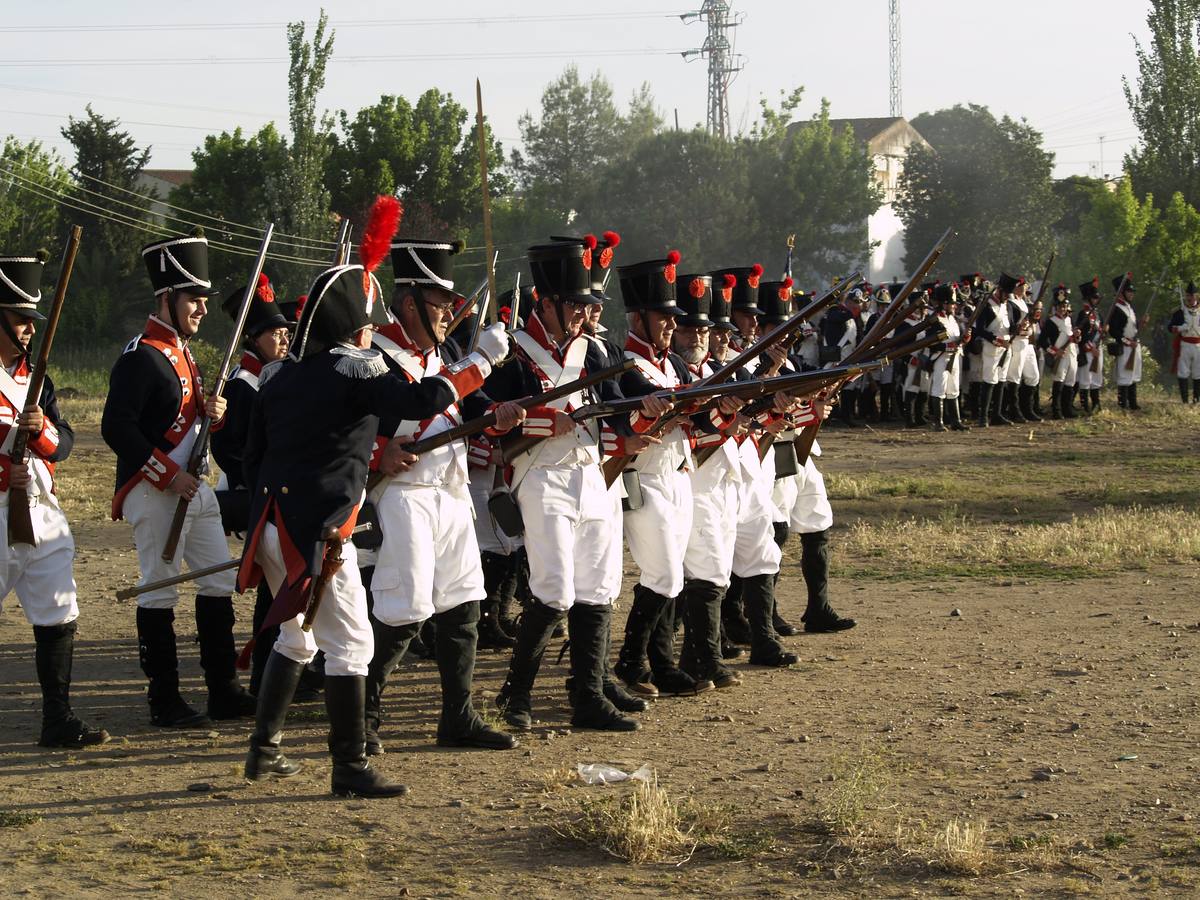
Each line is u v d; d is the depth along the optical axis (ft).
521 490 22.41
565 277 22.13
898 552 40.40
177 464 22.39
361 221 151.23
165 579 21.53
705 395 22.57
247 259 147.54
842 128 222.28
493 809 18.16
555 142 225.56
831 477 56.24
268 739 19.36
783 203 166.40
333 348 18.63
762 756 20.65
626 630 24.98
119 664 27.27
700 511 25.12
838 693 24.71
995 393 79.87
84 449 67.77
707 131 169.37
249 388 24.63
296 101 128.98
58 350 131.95
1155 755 20.36
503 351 19.15
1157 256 125.39
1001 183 160.86
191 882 15.61
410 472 20.35
